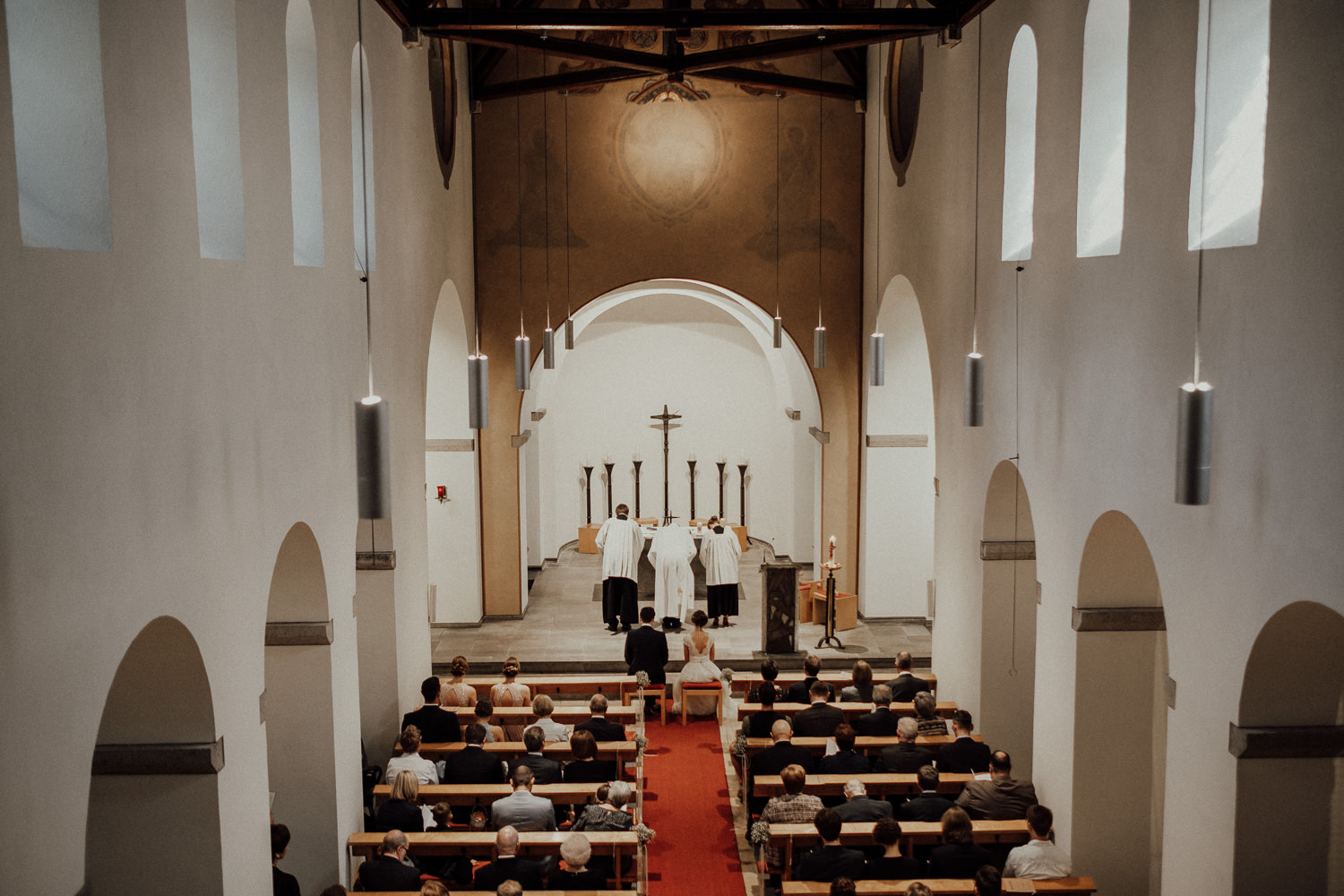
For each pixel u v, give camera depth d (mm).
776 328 14867
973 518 10719
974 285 10391
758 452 21047
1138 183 6832
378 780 9734
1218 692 5949
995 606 10477
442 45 12906
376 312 9445
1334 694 5660
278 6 6785
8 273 3799
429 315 12023
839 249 15633
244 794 6199
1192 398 4914
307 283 7352
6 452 3775
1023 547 10383
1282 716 5719
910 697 11062
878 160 14500
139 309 4824
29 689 3924
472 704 11102
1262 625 5430
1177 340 6297
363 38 9117
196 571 5457
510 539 15969
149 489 4902
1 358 3750
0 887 3752
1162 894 6738
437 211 12594
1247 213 6078
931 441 15523
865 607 15922
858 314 15742
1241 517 5613
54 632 4094
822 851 7254
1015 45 9297
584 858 7293
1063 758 8414
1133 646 8062
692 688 12422
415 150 11273
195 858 5863
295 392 7074
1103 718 8141
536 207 15406
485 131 15266
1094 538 7805
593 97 15312
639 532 15430
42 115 4559
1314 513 4934
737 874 9016
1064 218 8109
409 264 10938
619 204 15477
